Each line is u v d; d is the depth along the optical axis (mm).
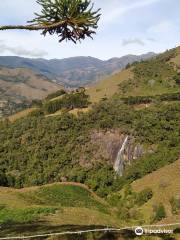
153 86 179625
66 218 37406
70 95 167750
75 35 9688
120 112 133000
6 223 31109
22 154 124500
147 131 124625
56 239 16938
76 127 129500
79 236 16578
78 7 9508
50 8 9484
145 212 82250
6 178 111125
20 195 79438
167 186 90438
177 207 70000
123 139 124188
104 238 15859
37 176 116188
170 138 122438
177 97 149750
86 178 114750
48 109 152625
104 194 107500
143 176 107500
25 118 142500
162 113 131625
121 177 111250
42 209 43656
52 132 128750
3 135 133875
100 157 121750
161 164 109688
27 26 9703
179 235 15414
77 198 101250
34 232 21453
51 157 122375
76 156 121938
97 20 9516
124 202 94500
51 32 9836
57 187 106562
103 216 45188
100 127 127938
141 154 120312
